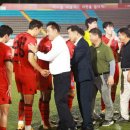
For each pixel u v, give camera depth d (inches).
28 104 376.8
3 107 327.9
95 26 458.6
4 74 326.0
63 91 362.6
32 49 362.3
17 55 372.5
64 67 361.4
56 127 419.2
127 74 421.7
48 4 1724.9
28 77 370.3
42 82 401.4
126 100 426.6
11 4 1701.5
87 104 383.6
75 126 391.2
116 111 487.2
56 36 362.6
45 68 397.7
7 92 327.9
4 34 348.5
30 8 1715.1
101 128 410.6
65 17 1717.5
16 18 1681.8
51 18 1704.0
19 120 400.8
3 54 324.5
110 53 402.9
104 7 1768.0
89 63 384.5
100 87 410.9
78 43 383.9
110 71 402.0
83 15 1742.1
